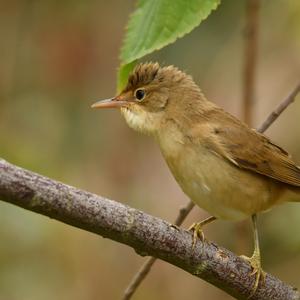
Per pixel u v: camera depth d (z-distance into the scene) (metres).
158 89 9.06
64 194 6.55
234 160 8.60
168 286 12.20
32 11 14.41
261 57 13.16
